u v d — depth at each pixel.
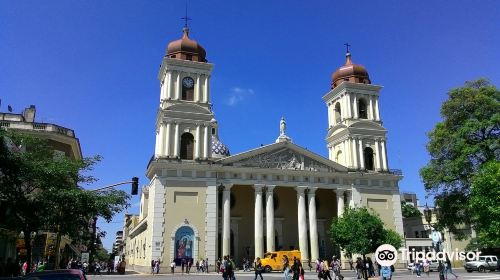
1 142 25.59
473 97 48.72
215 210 58.06
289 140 70.44
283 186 63.88
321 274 35.62
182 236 55.91
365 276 44.38
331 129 73.19
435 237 35.69
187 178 58.28
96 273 55.69
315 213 63.97
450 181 48.56
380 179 68.44
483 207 28.55
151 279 41.94
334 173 65.75
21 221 27.44
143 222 64.31
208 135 61.03
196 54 64.50
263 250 60.88
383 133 70.62
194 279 41.84
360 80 73.06
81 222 30.66
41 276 15.66
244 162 62.16
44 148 32.59
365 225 51.56
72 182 31.47
